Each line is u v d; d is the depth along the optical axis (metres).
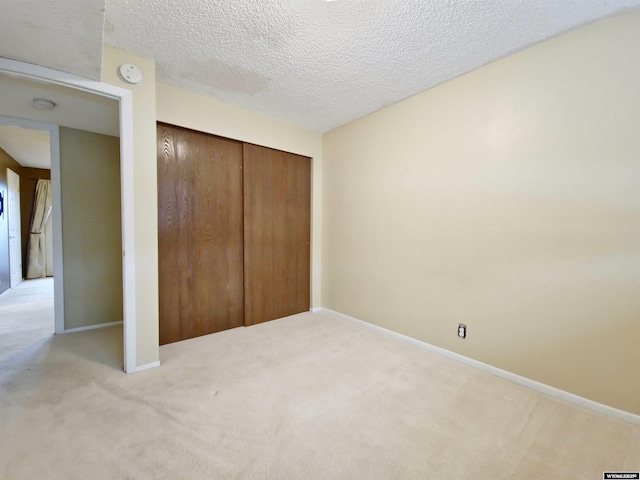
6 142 4.06
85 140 3.03
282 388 1.89
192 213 2.70
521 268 1.97
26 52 1.57
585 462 1.31
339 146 3.39
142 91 2.04
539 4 1.52
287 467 1.26
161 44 1.89
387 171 2.85
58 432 1.44
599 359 1.68
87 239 3.05
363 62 2.07
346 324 3.20
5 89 2.08
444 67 2.13
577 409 1.71
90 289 3.07
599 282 1.68
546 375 1.87
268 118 3.10
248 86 2.44
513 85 1.98
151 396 1.77
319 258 3.69
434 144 2.44
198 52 1.97
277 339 2.73
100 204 3.12
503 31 1.73
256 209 3.13
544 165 1.86
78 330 2.97
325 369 2.15
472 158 2.20
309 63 2.09
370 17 1.62
